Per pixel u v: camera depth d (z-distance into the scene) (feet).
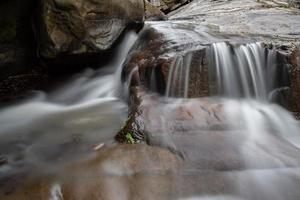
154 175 12.20
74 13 21.08
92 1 21.54
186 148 13.89
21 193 11.62
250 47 20.08
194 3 50.83
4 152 15.53
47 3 20.72
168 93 18.75
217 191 11.37
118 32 23.66
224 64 19.58
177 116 16.19
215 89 19.39
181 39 22.36
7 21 22.84
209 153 13.52
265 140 14.94
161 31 24.43
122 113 19.02
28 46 24.43
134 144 14.58
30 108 21.54
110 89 22.74
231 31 25.53
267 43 20.24
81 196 11.17
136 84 19.81
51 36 21.20
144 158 13.28
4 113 20.92
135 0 24.49
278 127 16.38
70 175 12.57
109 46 23.22
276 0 42.04
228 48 19.95
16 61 23.89
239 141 14.51
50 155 14.80
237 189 11.48
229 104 18.17
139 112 16.49
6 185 12.32
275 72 19.25
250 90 19.76
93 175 12.37
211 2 47.14
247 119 16.58
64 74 25.07
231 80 19.62
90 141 15.81
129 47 25.46
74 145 15.55
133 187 11.53
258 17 31.78
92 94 23.07
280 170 12.48
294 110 17.92
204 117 16.25
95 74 24.81
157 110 16.76
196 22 30.83
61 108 21.24
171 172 12.35
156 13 36.01
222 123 15.85
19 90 23.94
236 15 33.91
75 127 17.83
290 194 11.23
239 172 12.35
